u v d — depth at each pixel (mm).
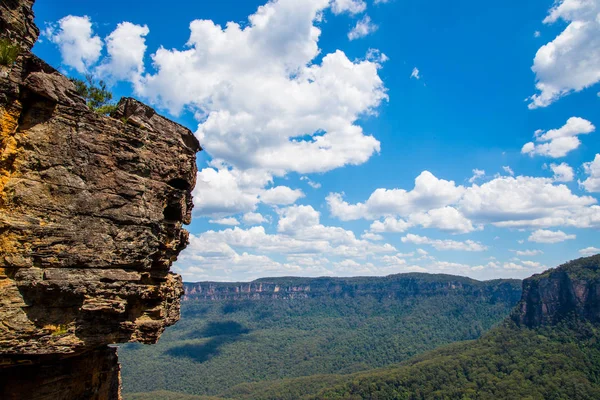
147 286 20344
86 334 18016
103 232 18359
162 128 21984
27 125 17141
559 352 183125
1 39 18375
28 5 20859
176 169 22328
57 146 17625
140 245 19438
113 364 25812
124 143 19578
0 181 16234
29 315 16281
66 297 17219
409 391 172625
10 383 18297
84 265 17672
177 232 22938
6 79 16641
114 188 18969
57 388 19781
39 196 16984
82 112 18359
